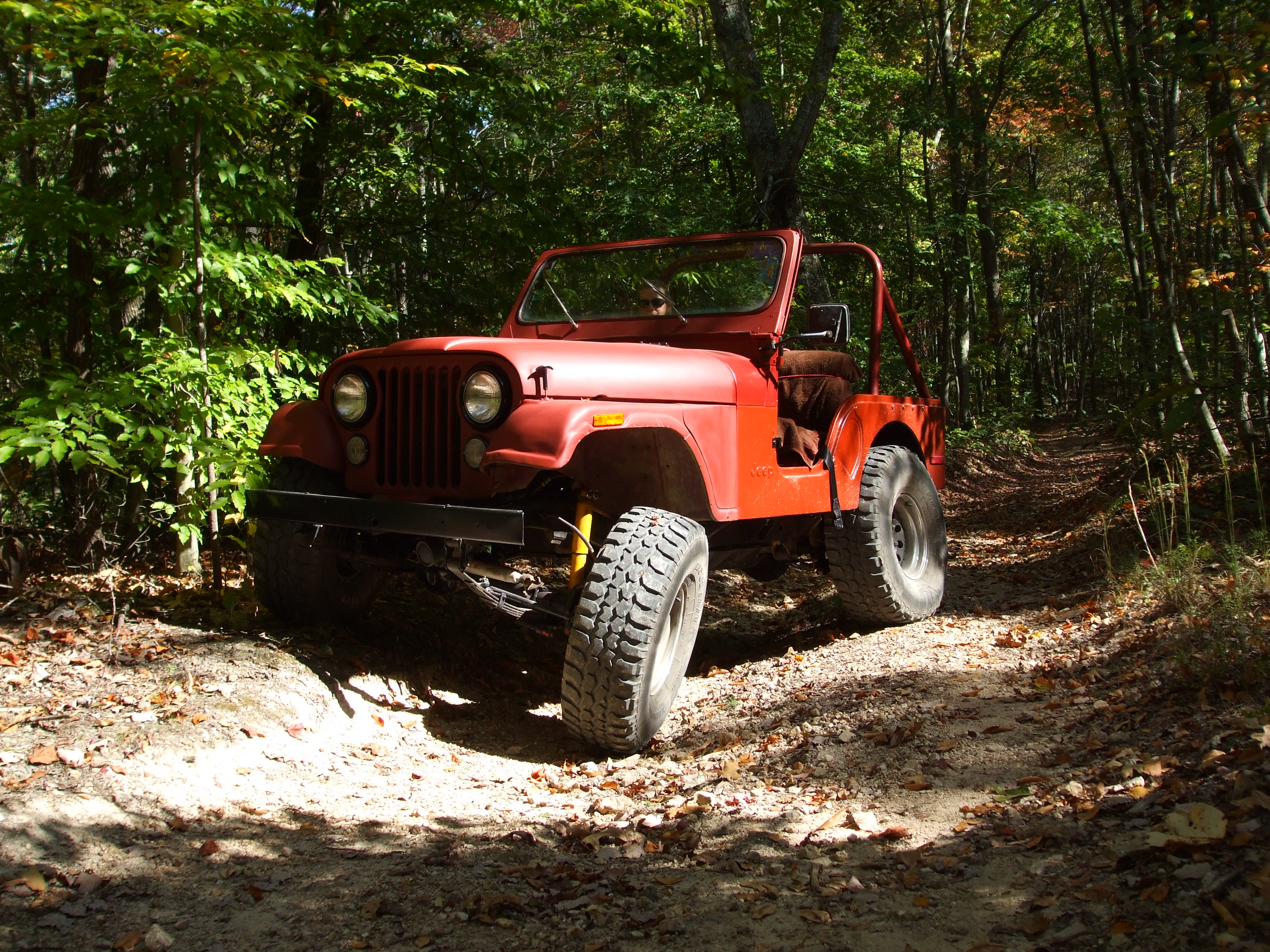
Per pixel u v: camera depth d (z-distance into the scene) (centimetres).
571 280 487
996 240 2156
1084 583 554
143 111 436
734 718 391
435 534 327
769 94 894
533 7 723
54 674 342
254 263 471
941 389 2078
